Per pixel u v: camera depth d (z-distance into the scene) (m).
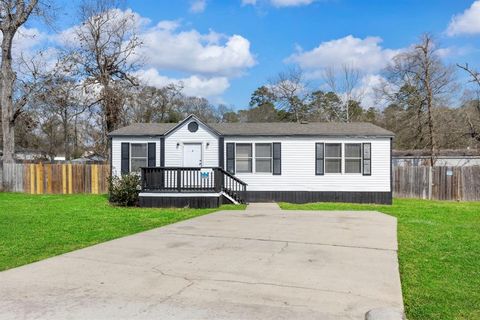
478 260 7.50
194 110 59.72
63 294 5.29
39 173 24.58
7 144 27.03
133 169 20.41
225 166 19.95
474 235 10.27
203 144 19.95
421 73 29.42
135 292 5.39
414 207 17.55
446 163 33.19
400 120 32.56
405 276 6.39
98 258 7.34
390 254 7.93
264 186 19.91
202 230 10.55
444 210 16.41
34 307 4.81
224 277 6.14
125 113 34.53
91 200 19.64
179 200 16.77
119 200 17.17
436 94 30.09
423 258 7.63
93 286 5.64
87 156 44.69
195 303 4.99
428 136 30.03
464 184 21.89
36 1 27.41
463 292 5.61
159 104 49.56
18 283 5.78
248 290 5.53
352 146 19.73
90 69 31.72
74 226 11.30
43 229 10.76
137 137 20.39
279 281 5.96
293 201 19.80
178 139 20.09
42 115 42.94
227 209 16.05
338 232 10.38
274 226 11.28
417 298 5.36
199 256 7.53
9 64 27.02
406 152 33.38
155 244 8.66
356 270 6.67
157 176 17.08
